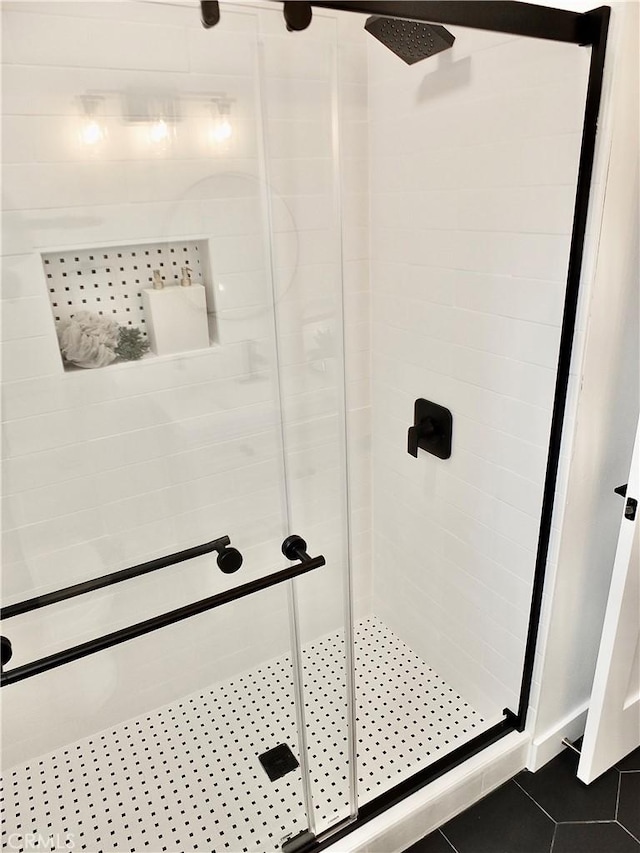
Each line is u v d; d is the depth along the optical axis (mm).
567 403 1240
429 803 1449
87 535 1555
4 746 1628
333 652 1685
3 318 1310
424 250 1535
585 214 1100
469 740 1611
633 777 1581
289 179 1501
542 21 987
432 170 1445
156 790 1579
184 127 1354
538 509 1385
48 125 1233
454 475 1637
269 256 1542
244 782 1569
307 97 1450
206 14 1258
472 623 1709
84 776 1627
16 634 1542
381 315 1758
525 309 1291
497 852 1428
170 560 1638
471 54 1264
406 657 1989
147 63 1274
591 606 1513
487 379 1444
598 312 1159
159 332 1479
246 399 1635
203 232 1451
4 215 1250
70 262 1343
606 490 1372
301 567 1562
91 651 1330
